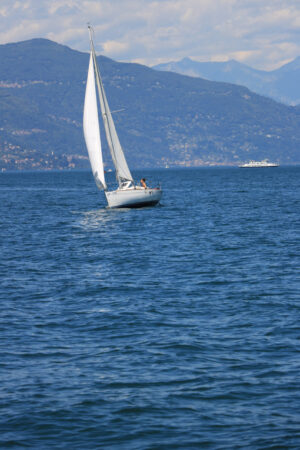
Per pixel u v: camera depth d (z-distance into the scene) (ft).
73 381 88.17
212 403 79.87
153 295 144.77
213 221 320.29
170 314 126.11
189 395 82.48
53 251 223.30
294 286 151.43
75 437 71.05
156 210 388.16
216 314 125.59
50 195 636.48
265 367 92.63
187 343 105.19
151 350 101.91
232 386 85.35
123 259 201.67
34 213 396.98
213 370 91.81
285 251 210.38
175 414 76.79
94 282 161.99
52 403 80.33
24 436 71.36
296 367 92.17
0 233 282.77
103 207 431.02
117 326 117.29
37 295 146.61
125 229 290.35
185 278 166.20
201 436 70.74
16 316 126.11
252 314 124.77
